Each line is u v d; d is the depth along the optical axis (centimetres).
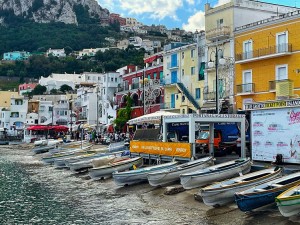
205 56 5700
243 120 3322
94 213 2430
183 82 6381
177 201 2495
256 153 2983
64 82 15112
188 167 2936
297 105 2656
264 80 4684
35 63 18750
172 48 6800
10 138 10638
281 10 5581
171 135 3994
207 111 5588
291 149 2717
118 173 3097
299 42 4303
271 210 2047
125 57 17500
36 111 11669
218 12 5416
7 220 2342
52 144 7231
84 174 4138
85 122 9962
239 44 5044
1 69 18525
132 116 7519
